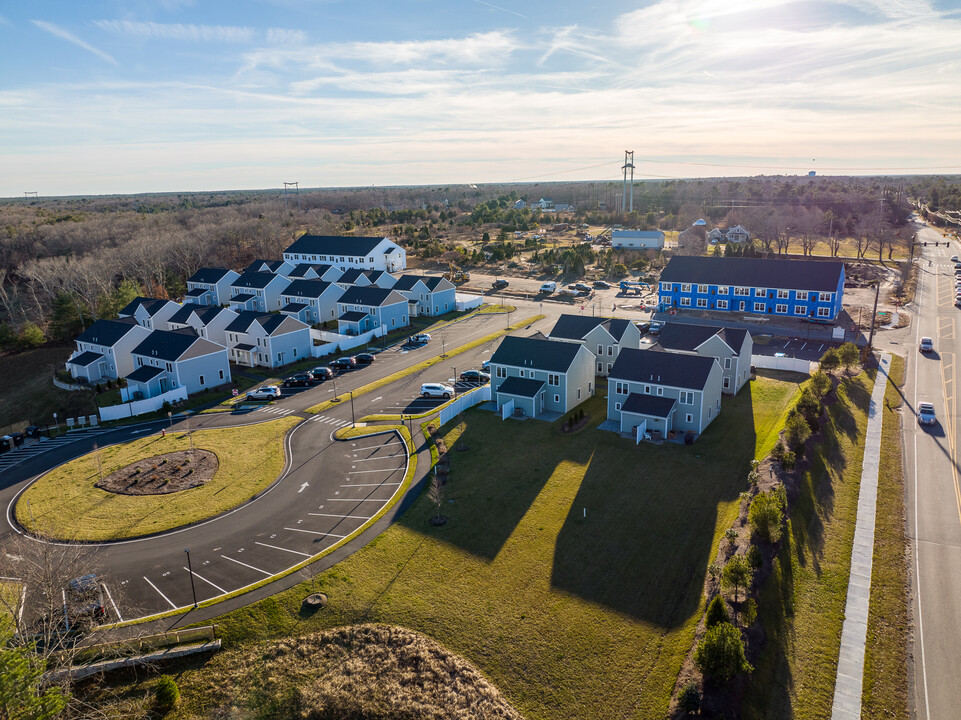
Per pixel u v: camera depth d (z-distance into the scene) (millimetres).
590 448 53625
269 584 37094
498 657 31344
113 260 127062
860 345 80188
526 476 49031
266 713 29469
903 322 89312
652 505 44250
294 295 106875
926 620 33469
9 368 87625
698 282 101625
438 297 107812
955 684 29484
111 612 35000
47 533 43469
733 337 65625
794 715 27969
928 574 36969
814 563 38281
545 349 63281
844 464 49969
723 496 45094
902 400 61812
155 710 29625
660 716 27547
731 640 27969
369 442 56688
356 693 29922
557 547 39750
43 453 58594
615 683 29484
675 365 56969
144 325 93125
